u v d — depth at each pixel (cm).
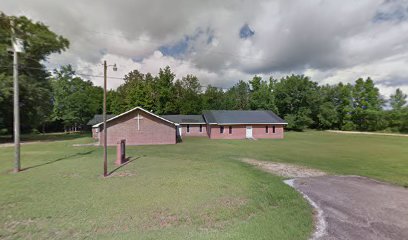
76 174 965
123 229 474
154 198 665
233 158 1457
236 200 661
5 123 2736
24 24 2206
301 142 2650
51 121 4528
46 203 618
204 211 575
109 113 5453
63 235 449
